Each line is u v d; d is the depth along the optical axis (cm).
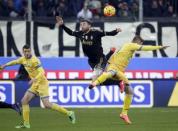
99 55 4175
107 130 3706
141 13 5744
